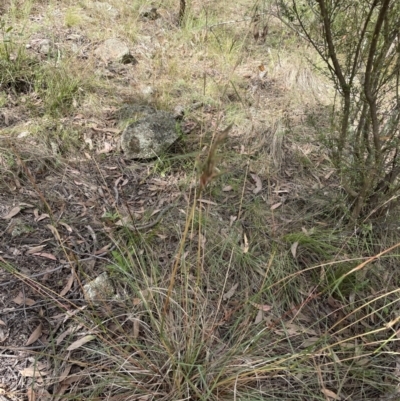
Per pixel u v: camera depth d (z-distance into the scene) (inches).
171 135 122.0
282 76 161.5
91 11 179.0
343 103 103.2
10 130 116.6
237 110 141.9
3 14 163.6
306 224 106.9
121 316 83.0
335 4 82.7
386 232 102.7
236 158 122.5
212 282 91.7
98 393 72.1
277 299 90.7
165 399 73.2
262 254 98.1
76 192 107.5
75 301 83.9
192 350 76.3
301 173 122.3
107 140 125.2
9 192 102.3
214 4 201.5
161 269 92.1
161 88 147.0
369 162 94.6
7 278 85.4
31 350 76.0
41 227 96.3
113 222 100.3
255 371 73.2
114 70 152.4
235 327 83.7
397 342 87.0
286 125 124.6
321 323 88.6
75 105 131.0
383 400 77.6
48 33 158.7
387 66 85.7
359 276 93.0
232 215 107.3
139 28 179.0
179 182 114.3
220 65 164.2
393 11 79.7
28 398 70.6
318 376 79.0
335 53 89.0
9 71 130.6
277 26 184.7
